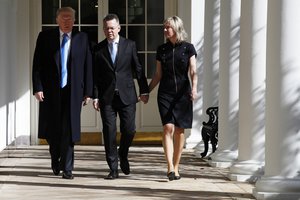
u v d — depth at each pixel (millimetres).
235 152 21094
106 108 17734
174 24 17609
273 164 15031
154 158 23234
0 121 22906
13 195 15719
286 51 14750
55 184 17297
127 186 17016
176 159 18125
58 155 18469
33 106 27859
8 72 25312
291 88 14758
